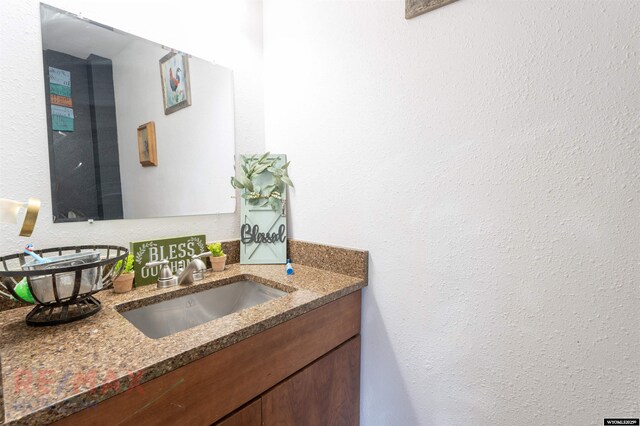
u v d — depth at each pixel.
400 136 0.92
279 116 1.28
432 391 0.90
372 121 0.98
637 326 0.60
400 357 0.96
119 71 0.93
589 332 0.65
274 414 0.74
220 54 1.19
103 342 0.59
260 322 0.69
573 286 0.67
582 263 0.65
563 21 0.65
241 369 0.67
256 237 1.21
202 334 0.63
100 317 0.71
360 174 1.02
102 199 0.90
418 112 0.88
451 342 0.85
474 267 0.80
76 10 0.85
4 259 0.69
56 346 0.58
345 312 0.96
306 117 1.18
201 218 1.15
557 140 0.67
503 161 0.74
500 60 0.73
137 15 0.97
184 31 1.08
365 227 1.02
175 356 0.55
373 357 1.03
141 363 0.52
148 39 0.99
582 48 0.63
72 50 0.84
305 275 1.07
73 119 0.85
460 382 0.84
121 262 0.86
